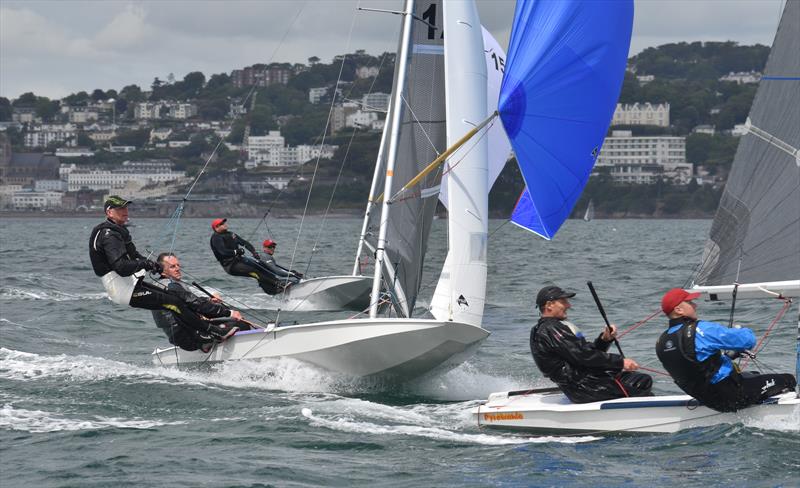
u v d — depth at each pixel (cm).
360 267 6512
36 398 3422
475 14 4103
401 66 4231
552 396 3103
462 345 3638
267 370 3806
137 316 6050
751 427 2777
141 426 3042
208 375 3947
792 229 2805
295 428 3006
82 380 3747
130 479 2464
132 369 4034
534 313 6316
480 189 3984
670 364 2772
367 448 2780
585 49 3753
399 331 3569
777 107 2858
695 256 14088
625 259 13175
